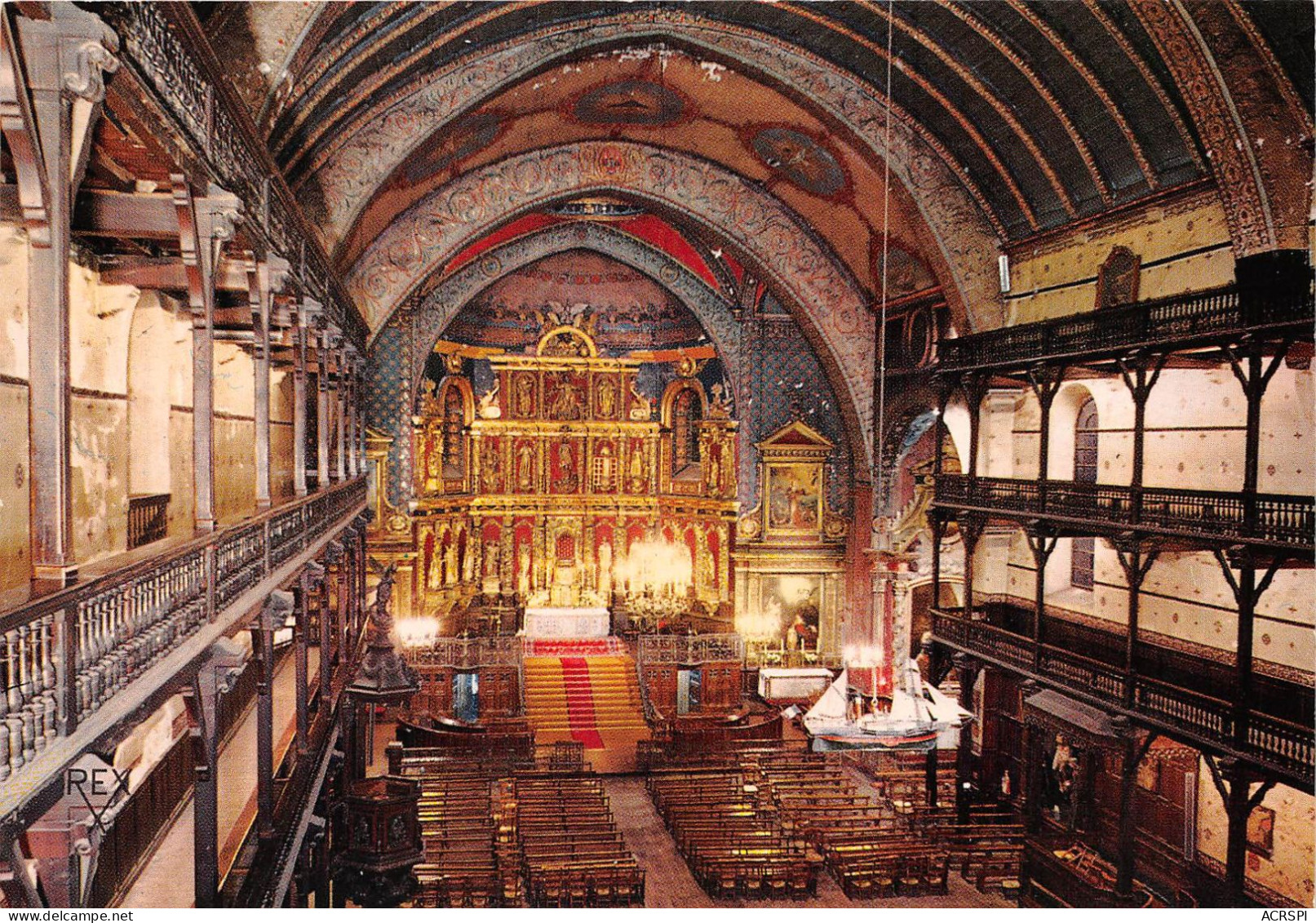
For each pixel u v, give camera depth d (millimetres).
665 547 43906
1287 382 20922
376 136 25625
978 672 26750
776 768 29453
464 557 42000
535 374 43344
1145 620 25281
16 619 5809
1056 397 28047
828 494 40719
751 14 25750
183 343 15570
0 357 9656
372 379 36875
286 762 17375
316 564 16953
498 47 24969
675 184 35250
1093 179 24969
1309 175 19547
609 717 35156
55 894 10039
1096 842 25750
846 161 30750
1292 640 21016
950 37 24438
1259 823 21750
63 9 6484
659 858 24188
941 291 32719
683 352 42562
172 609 8938
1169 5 18828
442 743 31500
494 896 20547
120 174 9828
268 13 17016
